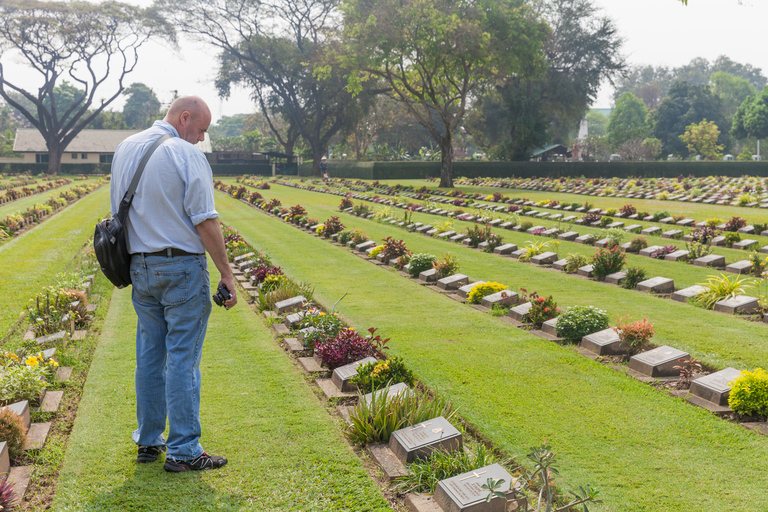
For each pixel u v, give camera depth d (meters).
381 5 42.62
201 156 3.74
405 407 4.64
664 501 3.65
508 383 5.83
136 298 3.86
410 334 7.73
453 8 42.56
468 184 53.56
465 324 8.27
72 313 7.78
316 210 28.80
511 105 64.25
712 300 9.41
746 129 87.19
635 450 4.37
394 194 38.31
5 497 3.43
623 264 12.06
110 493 3.69
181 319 3.77
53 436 4.59
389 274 12.57
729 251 14.98
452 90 49.28
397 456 4.18
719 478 3.95
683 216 20.80
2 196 32.12
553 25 62.88
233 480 3.88
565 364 6.43
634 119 109.81
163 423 4.07
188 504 3.57
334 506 3.59
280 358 6.60
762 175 66.19
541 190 43.66
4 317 8.45
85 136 84.88
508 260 14.45
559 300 9.95
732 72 145.12
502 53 42.69
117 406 5.12
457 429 4.54
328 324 6.98
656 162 65.31
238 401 5.30
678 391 5.63
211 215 3.64
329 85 65.38
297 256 14.99
